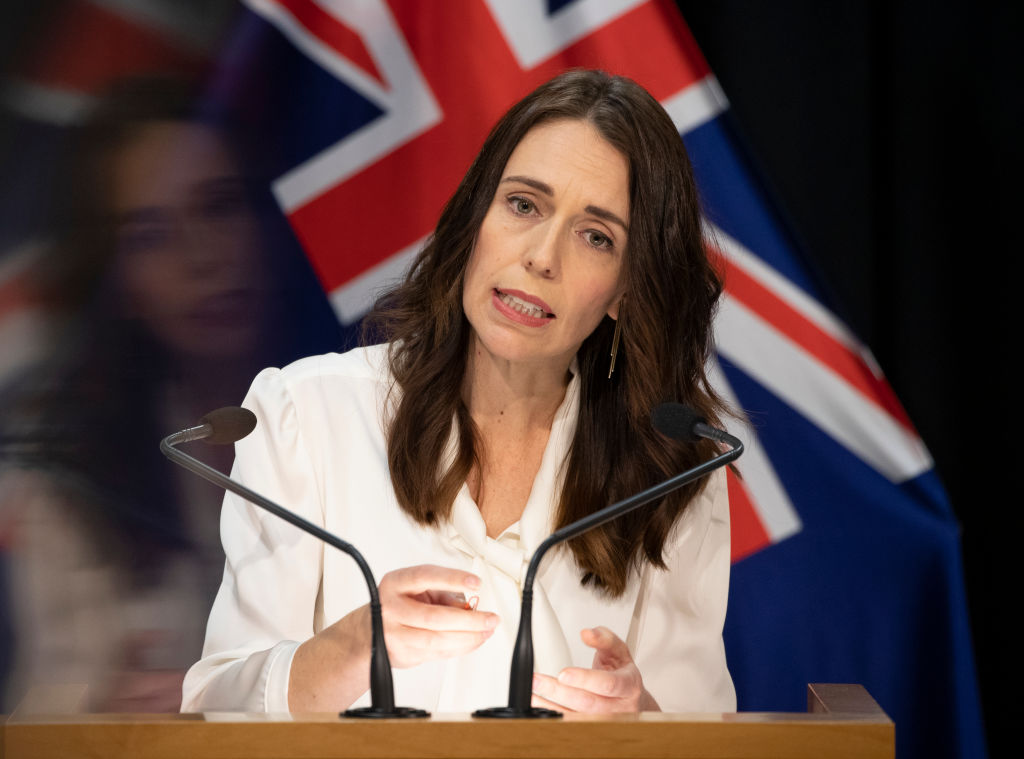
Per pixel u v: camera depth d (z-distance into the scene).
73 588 9.62
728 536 7.80
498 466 7.38
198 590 9.73
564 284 6.71
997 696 10.47
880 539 9.80
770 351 9.96
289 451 7.34
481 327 6.82
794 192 10.59
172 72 9.78
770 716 4.60
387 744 4.35
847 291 10.56
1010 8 10.54
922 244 10.61
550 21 9.96
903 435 9.87
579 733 4.41
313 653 5.80
